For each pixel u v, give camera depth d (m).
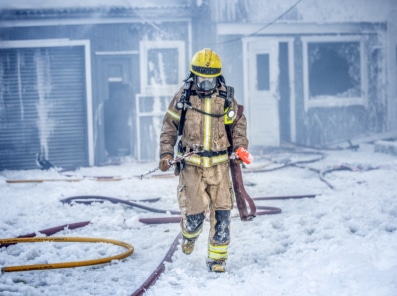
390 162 11.77
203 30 15.31
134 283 4.45
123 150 15.09
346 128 16.89
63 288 4.36
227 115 4.69
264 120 15.93
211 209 4.74
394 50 17.05
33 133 14.61
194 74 4.65
